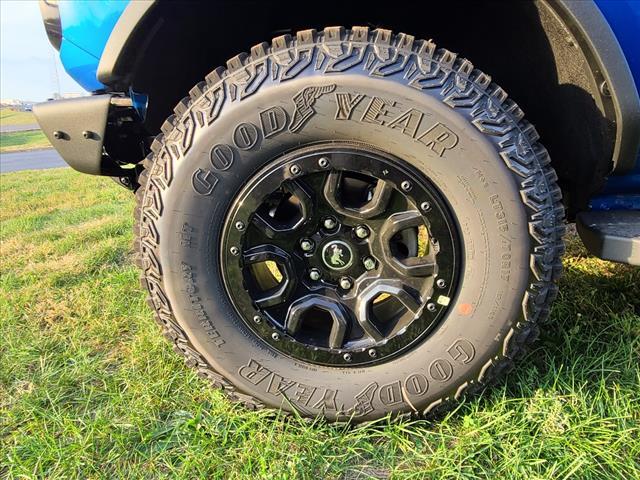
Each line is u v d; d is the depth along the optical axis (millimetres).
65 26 1629
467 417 1481
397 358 1506
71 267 3180
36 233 4535
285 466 1388
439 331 1474
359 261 1478
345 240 1463
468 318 1438
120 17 1383
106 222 4699
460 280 1438
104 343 2158
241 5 1483
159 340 2029
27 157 25781
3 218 6094
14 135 43562
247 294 1490
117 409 1669
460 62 1368
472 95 1330
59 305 2529
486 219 1371
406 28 1695
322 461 1415
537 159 1379
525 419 1454
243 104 1365
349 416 1547
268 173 1416
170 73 1629
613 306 2117
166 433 1553
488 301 1416
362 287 1484
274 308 1549
